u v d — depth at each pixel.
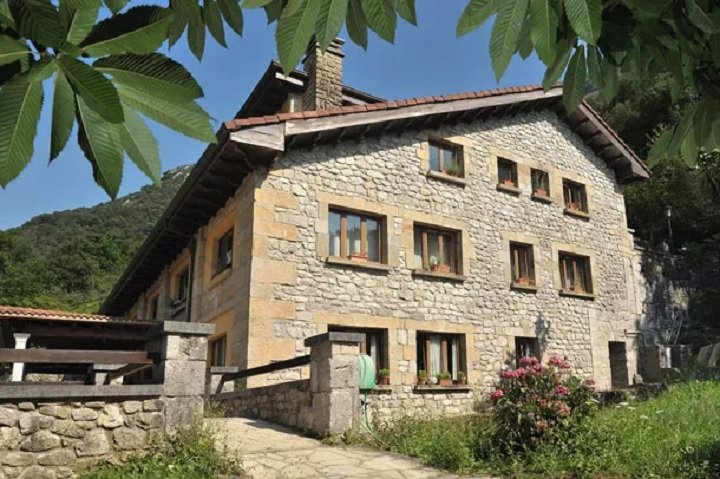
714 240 17.89
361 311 9.98
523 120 13.45
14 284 37.44
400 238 10.79
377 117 10.56
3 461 4.62
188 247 12.73
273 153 9.50
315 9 1.44
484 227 12.00
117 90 1.19
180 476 4.86
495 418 6.27
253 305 9.01
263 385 8.82
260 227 9.36
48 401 4.91
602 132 14.38
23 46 1.19
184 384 5.59
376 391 9.60
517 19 1.46
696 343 15.00
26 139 1.14
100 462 5.03
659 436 6.19
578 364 12.66
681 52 2.20
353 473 5.32
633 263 14.87
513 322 11.86
